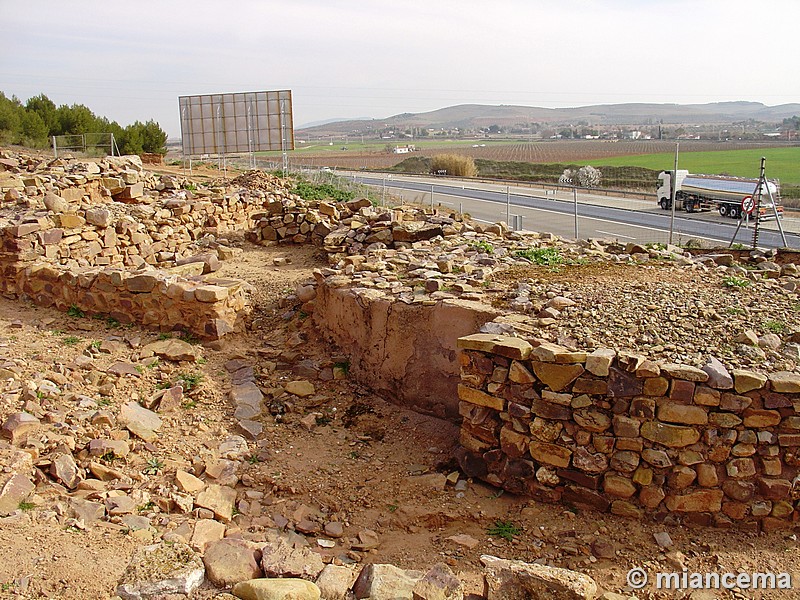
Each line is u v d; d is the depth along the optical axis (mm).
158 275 8656
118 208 12914
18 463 5355
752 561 5039
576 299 6996
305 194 22172
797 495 5270
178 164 39719
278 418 7043
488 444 6023
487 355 5906
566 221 23125
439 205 26453
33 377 6859
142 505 5375
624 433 5367
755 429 5203
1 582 3857
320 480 6125
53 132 41438
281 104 33906
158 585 3760
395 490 6000
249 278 10453
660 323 6305
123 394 7020
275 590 3646
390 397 7453
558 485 5652
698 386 5195
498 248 9766
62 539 4457
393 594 3803
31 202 11430
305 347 8297
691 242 15047
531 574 3926
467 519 5594
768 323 6324
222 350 8164
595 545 5176
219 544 4246
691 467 5301
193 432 6609
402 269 8891
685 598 4691
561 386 5504
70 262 10148
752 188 22906
